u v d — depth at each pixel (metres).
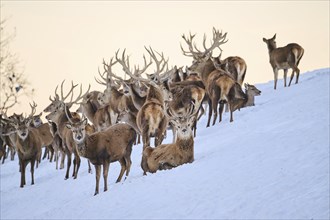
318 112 47.28
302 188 30.11
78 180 52.44
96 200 40.50
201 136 52.22
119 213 35.69
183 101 52.22
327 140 36.69
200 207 31.81
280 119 49.22
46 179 58.88
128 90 56.19
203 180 35.84
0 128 77.06
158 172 40.47
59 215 40.94
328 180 30.09
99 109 66.50
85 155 42.41
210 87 56.22
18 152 57.59
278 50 69.81
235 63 64.19
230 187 33.19
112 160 43.81
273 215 28.14
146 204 35.19
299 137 39.12
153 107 48.81
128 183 41.16
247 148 40.22
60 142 62.75
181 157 40.59
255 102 63.97
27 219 44.06
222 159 39.00
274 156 36.34
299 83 69.06
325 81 64.44
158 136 48.88
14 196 54.50
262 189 31.50
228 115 60.66
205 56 62.00
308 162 33.47
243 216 29.03
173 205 33.44
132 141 45.34
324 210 27.09
